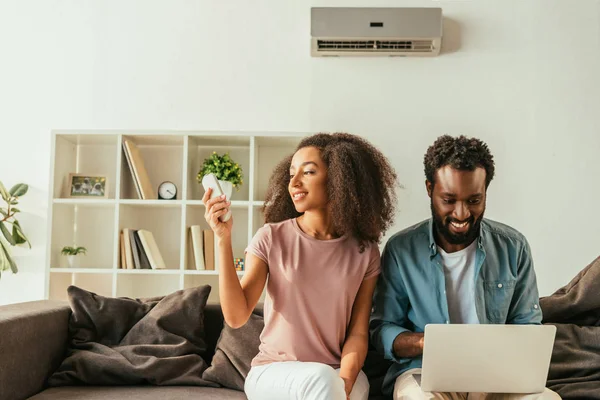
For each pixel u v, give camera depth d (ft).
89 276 11.05
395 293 6.18
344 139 6.13
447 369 4.99
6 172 11.15
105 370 6.59
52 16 11.31
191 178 10.74
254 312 7.16
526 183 10.76
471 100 10.91
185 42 11.18
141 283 11.00
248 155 11.23
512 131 10.84
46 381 6.65
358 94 10.99
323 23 10.59
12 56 11.29
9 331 5.90
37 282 10.98
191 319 7.13
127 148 10.37
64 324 7.06
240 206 10.54
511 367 5.00
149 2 11.24
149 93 11.14
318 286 5.67
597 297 6.52
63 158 10.71
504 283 6.06
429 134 10.89
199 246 10.27
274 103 11.04
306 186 5.84
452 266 6.13
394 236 6.37
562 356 6.25
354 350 5.53
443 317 5.97
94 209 11.12
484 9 11.01
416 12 10.55
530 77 10.90
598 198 10.69
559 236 10.67
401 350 5.72
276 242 5.84
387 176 6.24
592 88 10.85
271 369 5.21
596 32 10.92
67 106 11.18
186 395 6.15
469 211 5.80
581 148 10.78
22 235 10.78
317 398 4.66
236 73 11.11
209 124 11.06
